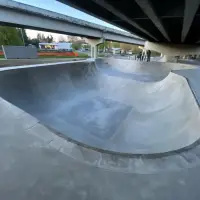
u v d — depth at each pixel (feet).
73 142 11.12
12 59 76.64
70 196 7.59
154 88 34.88
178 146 12.80
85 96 32.09
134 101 30.71
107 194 7.64
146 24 43.98
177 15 25.29
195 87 22.62
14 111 14.14
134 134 18.28
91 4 27.78
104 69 59.41
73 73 37.52
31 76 26.04
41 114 21.83
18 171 8.92
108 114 24.79
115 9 23.59
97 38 89.51
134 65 65.16
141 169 8.93
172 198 7.50
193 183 8.20
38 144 10.82
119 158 9.71
